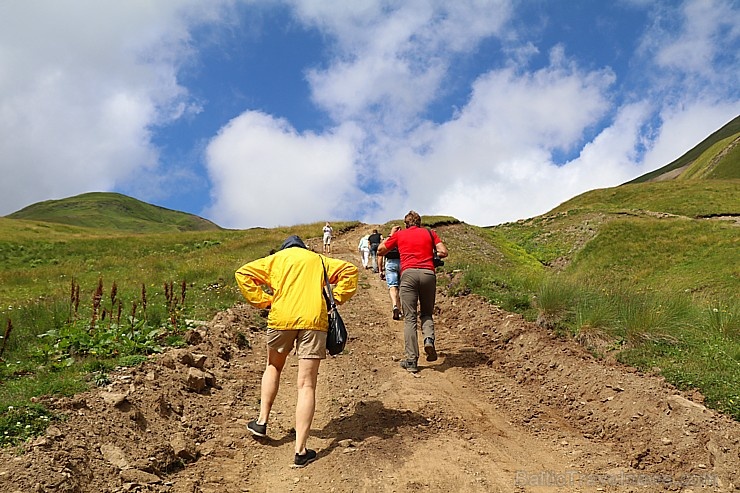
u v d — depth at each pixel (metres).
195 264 18.36
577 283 8.71
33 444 3.69
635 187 63.09
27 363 5.73
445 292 10.66
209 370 6.20
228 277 12.67
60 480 3.41
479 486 4.03
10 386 4.77
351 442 4.70
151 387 5.10
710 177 121.38
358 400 5.74
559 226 44.72
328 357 7.28
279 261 4.75
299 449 4.34
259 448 4.63
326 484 4.04
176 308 8.53
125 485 3.67
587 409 5.44
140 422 4.50
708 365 5.73
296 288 4.61
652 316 6.78
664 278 30.34
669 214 45.84
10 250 31.34
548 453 4.65
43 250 31.52
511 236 44.34
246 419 5.17
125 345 6.17
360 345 7.97
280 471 4.27
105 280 16.16
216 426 4.93
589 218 45.00
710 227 37.56
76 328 6.53
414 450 4.54
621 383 5.59
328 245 24.36
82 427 4.08
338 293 4.85
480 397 5.96
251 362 6.91
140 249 31.91
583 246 38.59
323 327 4.59
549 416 5.45
